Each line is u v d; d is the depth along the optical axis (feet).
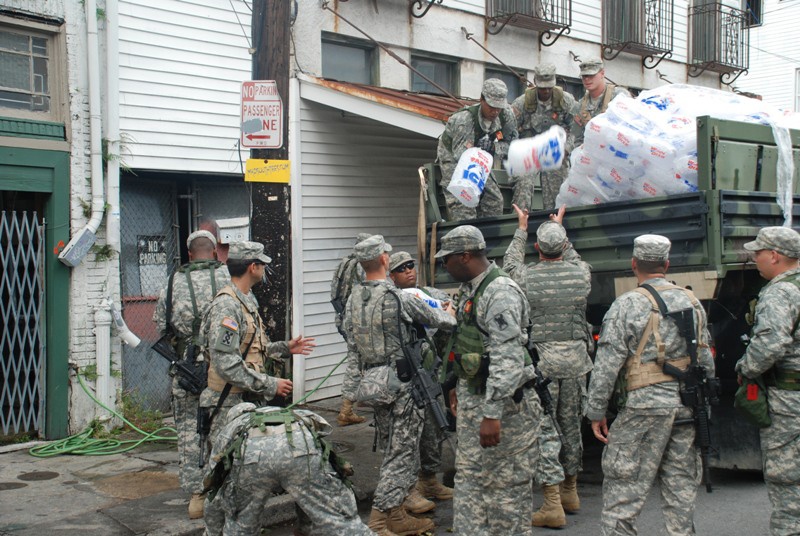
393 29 34.71
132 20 26.02
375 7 33.78
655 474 14.15
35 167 23.53
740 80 72.38
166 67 26.94
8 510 18.34
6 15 22.97
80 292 24.57
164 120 26.91
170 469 21.71
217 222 29.14
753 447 19.25
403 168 34.30
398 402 16.93
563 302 17.88
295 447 12.62
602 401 14.34
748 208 18.11
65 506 18.62
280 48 18.56
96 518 17.80
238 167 28.99
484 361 13.69
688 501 13.94
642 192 19.60
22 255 24.00
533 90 25.66
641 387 13.97
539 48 41.91
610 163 19.51
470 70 38.55
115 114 25.23
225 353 16.01
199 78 27.89
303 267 30.30
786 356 14.30
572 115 25.67
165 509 18.39
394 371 16.98
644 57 48.52
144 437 24.54
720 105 20.35
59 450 23.16
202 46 27.94
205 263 19.02
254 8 18.66
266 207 18.53
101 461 22.49
